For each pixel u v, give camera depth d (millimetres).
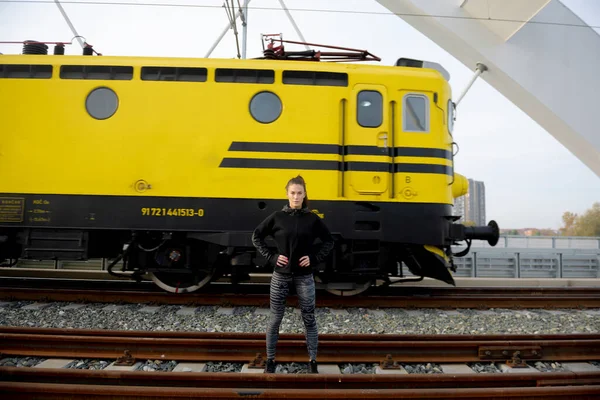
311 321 3158
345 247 5520
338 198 5367
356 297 5707
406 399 2756
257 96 5410
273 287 3133
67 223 5316
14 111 5371
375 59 6301
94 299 5500
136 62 5414
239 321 4691
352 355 3568
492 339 3836
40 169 5336
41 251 5391
